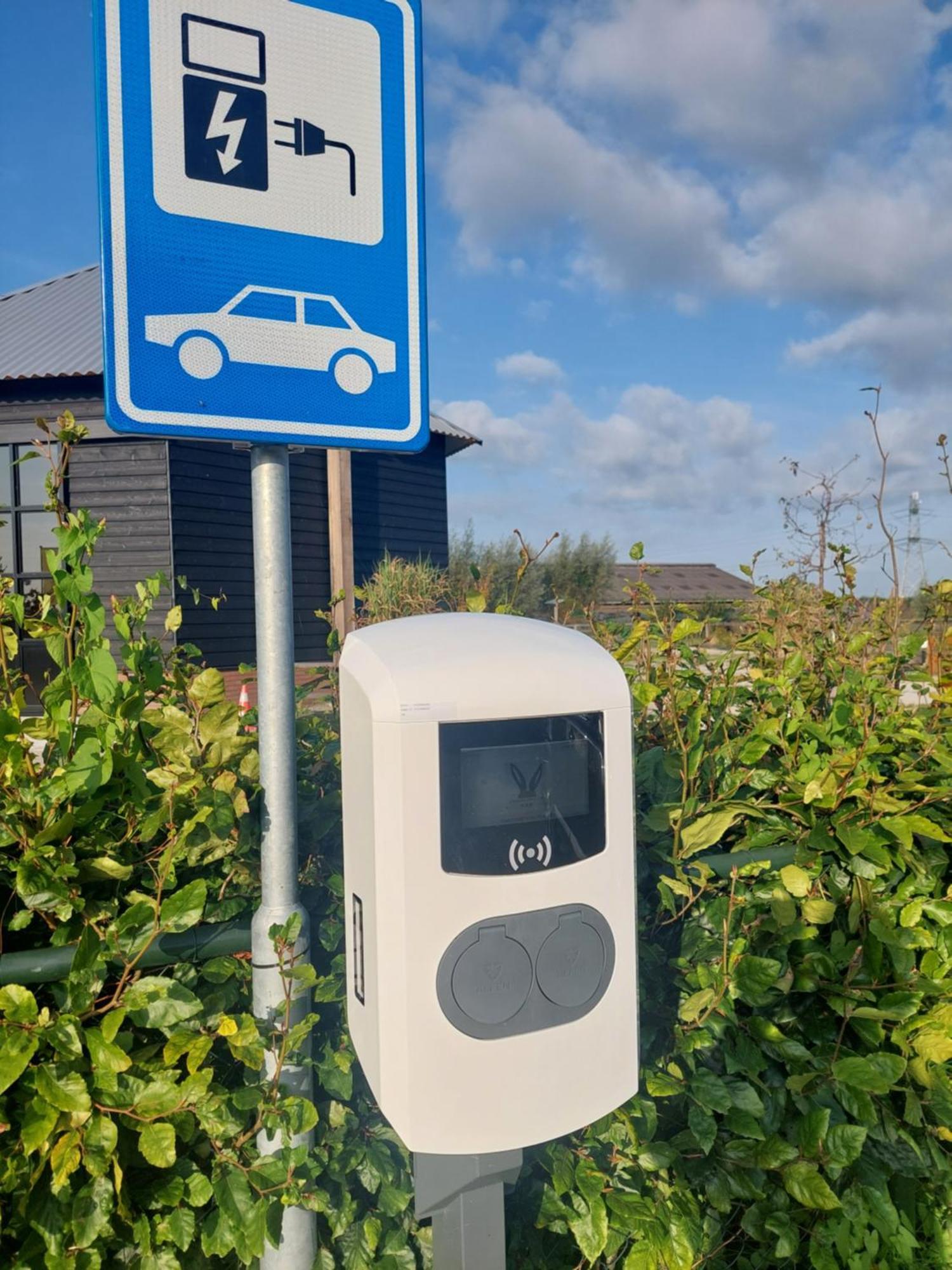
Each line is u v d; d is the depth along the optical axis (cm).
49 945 158
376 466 1364
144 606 183
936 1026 197
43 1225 137
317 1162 158
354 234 165
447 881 138
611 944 151
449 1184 149
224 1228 146
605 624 259
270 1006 154
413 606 310
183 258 150
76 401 1076
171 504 1076
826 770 202
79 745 149
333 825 182
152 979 146
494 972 141
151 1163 136
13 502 879
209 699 166
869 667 277
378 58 166
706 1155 182
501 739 141
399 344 170
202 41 150
